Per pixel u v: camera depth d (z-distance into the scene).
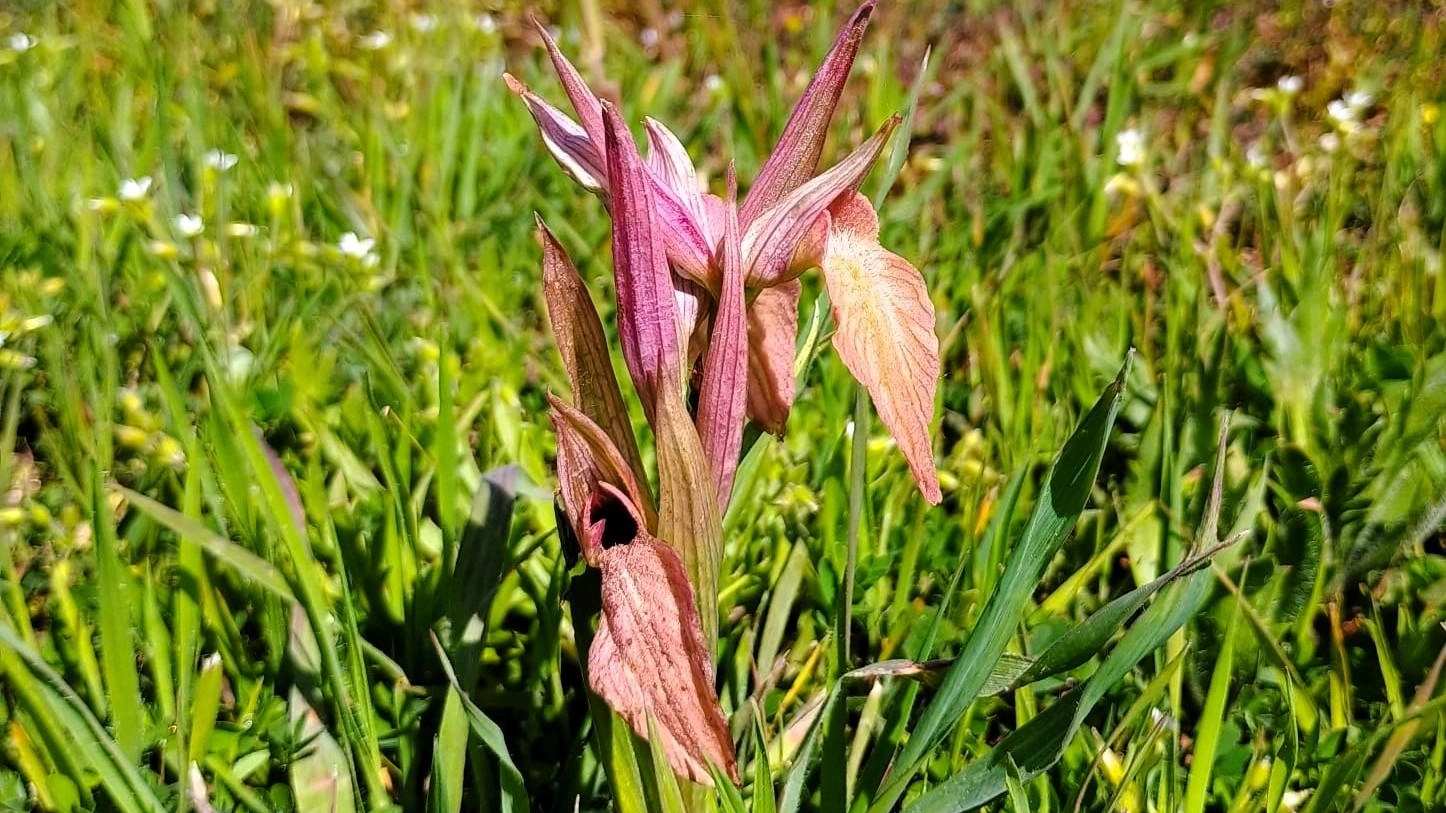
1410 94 0.36
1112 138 0.33
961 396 0.26
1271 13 0.48
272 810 0.17
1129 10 0.40
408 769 0.17
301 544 0.16
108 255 0.28
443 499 0.19
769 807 0.14
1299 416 0.23
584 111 0.13
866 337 0.12
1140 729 0.16
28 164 0.31
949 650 0.19
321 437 0.22
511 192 0.35
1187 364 0.24
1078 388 0.24
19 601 0.18
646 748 0.13
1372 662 0.19
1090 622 0.13
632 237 0.12
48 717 0.16
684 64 0.46
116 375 0.24
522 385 0.27
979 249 0.31
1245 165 0.33
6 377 0.24
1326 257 0.25
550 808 0.18
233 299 0.28
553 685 0.19
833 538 0.20
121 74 0.40
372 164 0.34
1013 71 0.37
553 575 0.18
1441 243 0.26
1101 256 0.30
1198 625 0.19
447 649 0.18
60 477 0.23
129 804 0.15
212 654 0.19
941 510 0.22
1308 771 0.17
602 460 0.12
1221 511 0.20
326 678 0.18
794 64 0.46
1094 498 0.23
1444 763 0.16
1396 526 0.20
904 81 0.44
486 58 0.45
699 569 0.12
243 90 0.38
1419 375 0.20
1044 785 0.16
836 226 0.13
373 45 0.44
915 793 0.17
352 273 0.28
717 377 0.12
